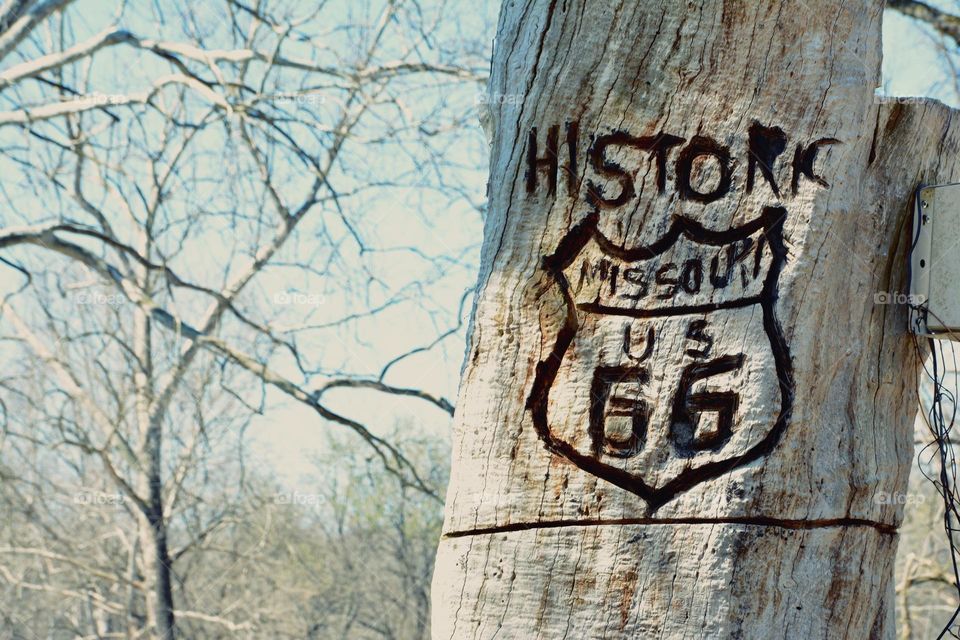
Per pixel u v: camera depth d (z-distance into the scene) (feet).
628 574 9.16
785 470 9.31
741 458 9.29
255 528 42.91
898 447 10.49
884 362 10.43
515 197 10.21
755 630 9.05
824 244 9.70
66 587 47.34
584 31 10.06
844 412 9.97
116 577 42.80
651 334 9.63
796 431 9.40
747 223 9.70
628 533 9.25
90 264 37.55
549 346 9.80
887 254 10.57
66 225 37.22
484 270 10.27
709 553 9.11
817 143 9.78
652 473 9.36
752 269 9.62
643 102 9.93
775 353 9.47
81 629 52.24
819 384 9.62
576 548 9.32
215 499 43.93
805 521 9.36
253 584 46.62
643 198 9.84
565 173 10.05
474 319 10.18
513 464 9.64
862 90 9.96
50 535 44.83
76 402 42.63
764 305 9.55
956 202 10.41
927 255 10.50
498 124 10.60
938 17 28.68
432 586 9.95
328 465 43.52
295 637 44.34
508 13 10.77
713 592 9.04
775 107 9.78
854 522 9.71
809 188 9.71
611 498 9.35
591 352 9.69
